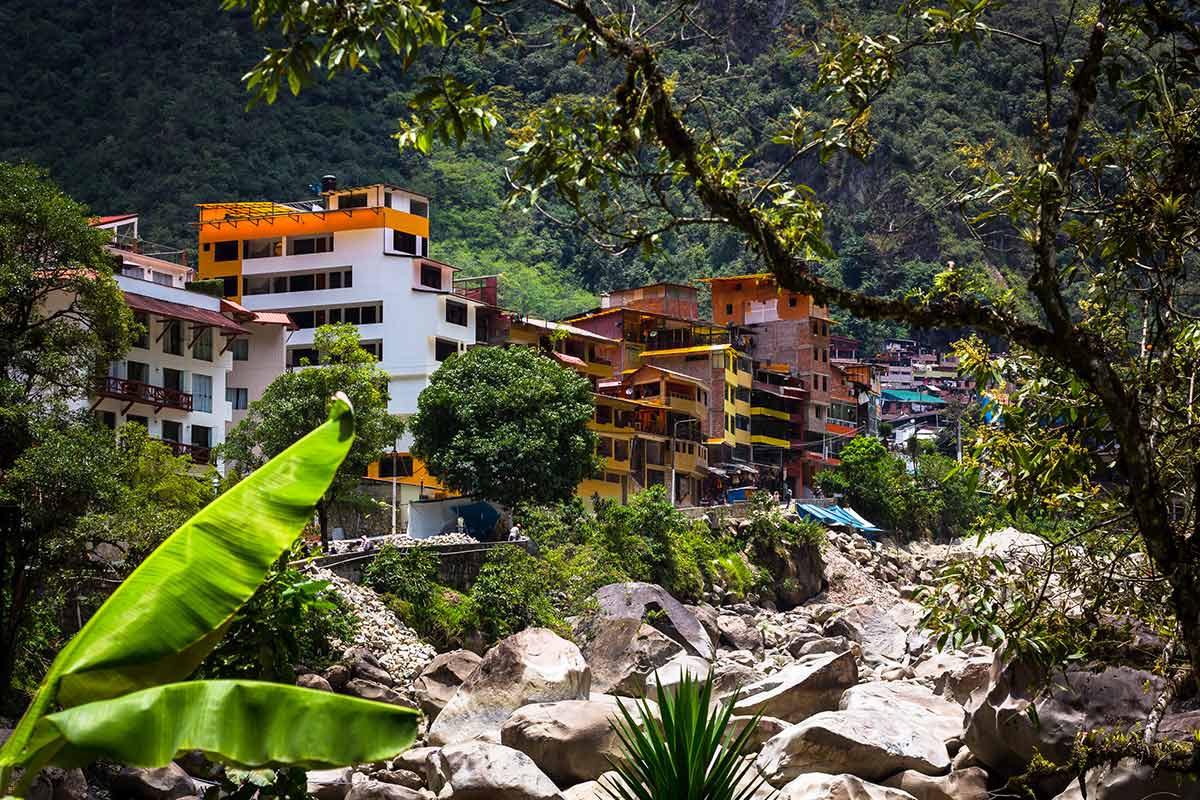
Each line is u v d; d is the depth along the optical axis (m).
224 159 161.00
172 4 187.25
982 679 22.70
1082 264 12.93
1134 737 13.96
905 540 99.06
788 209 10.55
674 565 66.19
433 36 10.03
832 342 157.88
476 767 23.52
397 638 44.19
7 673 22.81
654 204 10.49
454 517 63.56
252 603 14.78
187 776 25.34
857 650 32.47
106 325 42.03
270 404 59.34
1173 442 12.73
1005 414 12.98
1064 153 10.50
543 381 64.69
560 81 169.75
